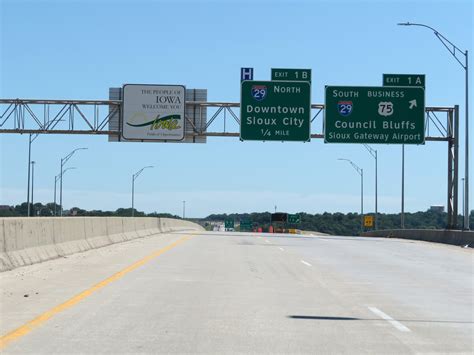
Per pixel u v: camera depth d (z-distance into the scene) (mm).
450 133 43000
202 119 43219
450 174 43156
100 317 11492
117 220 32188
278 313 12305
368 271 21406
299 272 20141
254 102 42375
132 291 14797
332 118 42156
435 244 39875
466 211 38781
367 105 42250
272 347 9398
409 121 42250
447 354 9234
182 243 33656
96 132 42969
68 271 18266
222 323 11148
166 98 43062
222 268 20672
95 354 8844
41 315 11500
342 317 12078
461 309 13523
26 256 18734
